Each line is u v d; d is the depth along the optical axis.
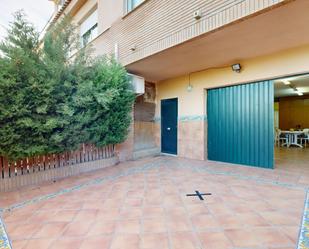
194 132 6.75
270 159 5.20
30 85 3.79
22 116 3.76
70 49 4.70
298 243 2.10
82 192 3.69
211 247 2.06
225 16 3.39
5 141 3.61
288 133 10.15
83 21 8.92
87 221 2.61
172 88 7.51
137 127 7.55
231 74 5.71
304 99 12.45
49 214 2.82
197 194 3.47
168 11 4.43
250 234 2.27
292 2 2.76
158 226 2.46
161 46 4.61
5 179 3.83
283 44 4.30
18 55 3.60
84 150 5.28
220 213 2.77
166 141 7.88
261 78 5.08
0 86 3.43
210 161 6.32
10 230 2.42
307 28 3.54
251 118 5.53
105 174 4.93
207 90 6.55
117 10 6.14
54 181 4.41
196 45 4.30
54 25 4.71
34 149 3.96
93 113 4.93
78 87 4.49
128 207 3.01
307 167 5.33
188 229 2.39
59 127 4.31
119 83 5.46
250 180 4.22
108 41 6.57
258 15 3.09
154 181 4.27
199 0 3.79
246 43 4.21
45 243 2.16
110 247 2.07
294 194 3.40
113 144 6.00
